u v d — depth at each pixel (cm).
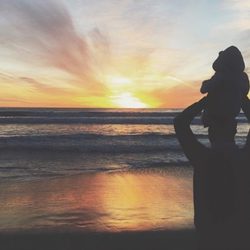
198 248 172
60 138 2716
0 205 923
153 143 2552
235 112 171
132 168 1554
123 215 844
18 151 2073
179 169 1527
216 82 169
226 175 168
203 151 173
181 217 829
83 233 721
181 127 174
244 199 167
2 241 677
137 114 7738
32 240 684
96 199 995
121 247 660
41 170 1496
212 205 168
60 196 1030
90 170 1502
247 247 166
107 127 4116
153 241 684
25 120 4688
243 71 175
